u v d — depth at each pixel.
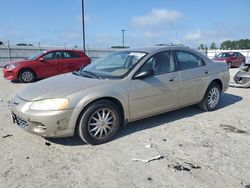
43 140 4.18
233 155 3.67
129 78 4.28
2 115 5.61
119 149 3.87
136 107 4.37
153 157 3.59
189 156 3.64
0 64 24.47
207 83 5.53
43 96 3.77
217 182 2.99
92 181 3.03
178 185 2.94
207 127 4.80
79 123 3.85
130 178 3.08
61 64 12.07
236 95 7.77
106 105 4.01
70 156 3.65
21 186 2.93
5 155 3.67
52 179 3.07
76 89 3.89
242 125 4.94
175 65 4.98
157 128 4.73
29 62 11.40
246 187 2.89
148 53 4.69
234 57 22.30
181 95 5.03
